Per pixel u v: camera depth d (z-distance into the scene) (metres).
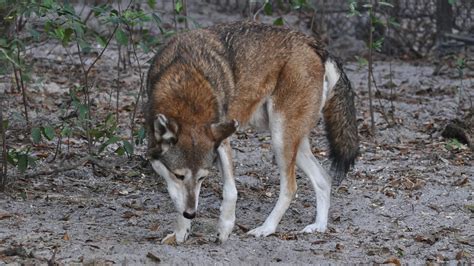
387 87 19.23
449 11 22.64
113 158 13.23
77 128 12.93
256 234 10.54
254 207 11.75
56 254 9.16
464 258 9.85
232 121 9.30
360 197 12.21
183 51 10.22
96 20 21.19
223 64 10.24
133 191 12.09
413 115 16.86
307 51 10.83
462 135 15.11
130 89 17.58
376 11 22.62
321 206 10.99
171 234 10.00
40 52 19.89
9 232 9.88
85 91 13.38
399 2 23.03
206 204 11.74
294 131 10.77
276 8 23.92
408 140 15.28
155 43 13.65
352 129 11.37
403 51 23.14
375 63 22.19
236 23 10.80
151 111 9.74
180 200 9.21
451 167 13.77
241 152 14.11
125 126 15.03
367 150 14.61
